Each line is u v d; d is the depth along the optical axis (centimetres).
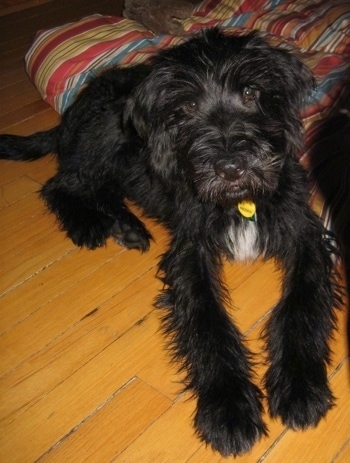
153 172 76
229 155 61
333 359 64
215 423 55
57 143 99
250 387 59
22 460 57
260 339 67
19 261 82
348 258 74
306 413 56
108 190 92
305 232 71
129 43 111
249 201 68
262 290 74
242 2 122
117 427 59
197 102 66
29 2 179
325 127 86
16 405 62
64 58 110
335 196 77
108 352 67
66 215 88
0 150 101
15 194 95
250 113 65
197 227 73
